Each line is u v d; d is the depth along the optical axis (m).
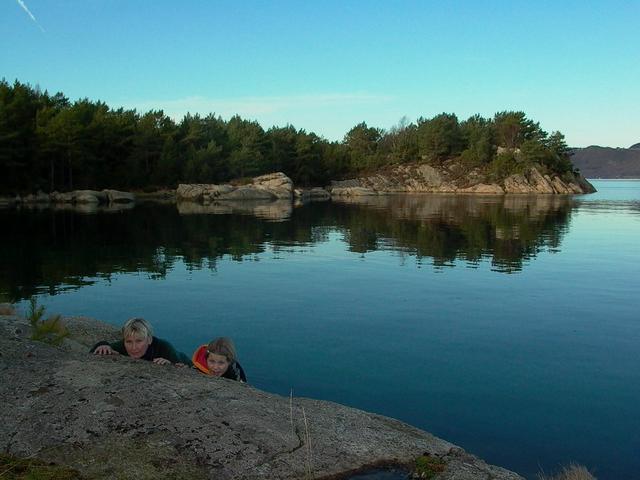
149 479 3.25
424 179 122.81
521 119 126.38
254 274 18.55
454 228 36.19
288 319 12.40
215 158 89.00
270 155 104.56
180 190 77.38
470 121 141.88
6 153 60.94
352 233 32.78
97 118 77.19
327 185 119.31
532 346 10.38
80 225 36.31
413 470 3.76
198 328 11.64
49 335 6.17
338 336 10.99
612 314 12.99
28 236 29.52
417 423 7.02
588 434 6.71
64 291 15.45
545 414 7.29
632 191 142.00
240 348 10.19
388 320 12.34
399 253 24.12
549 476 5.68
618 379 8.64
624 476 5.75
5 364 4.70
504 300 14.51
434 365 9.25
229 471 3.40
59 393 4.20
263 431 3.90
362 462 3.77
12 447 3.53
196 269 19.56
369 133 143.62
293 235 31.41
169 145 83.88
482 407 7.52
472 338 10.91
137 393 4.26
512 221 42.19
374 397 7.86
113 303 13.98
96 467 3.33
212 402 4.27
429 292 15.56
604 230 35.06
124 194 71.19
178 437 3.69
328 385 8.32
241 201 75.12
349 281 17.30
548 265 20.73
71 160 69.69
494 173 117.56
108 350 5.38
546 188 113.31
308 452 3.74
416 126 146.62
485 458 6.12
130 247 25.48
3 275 18.00
